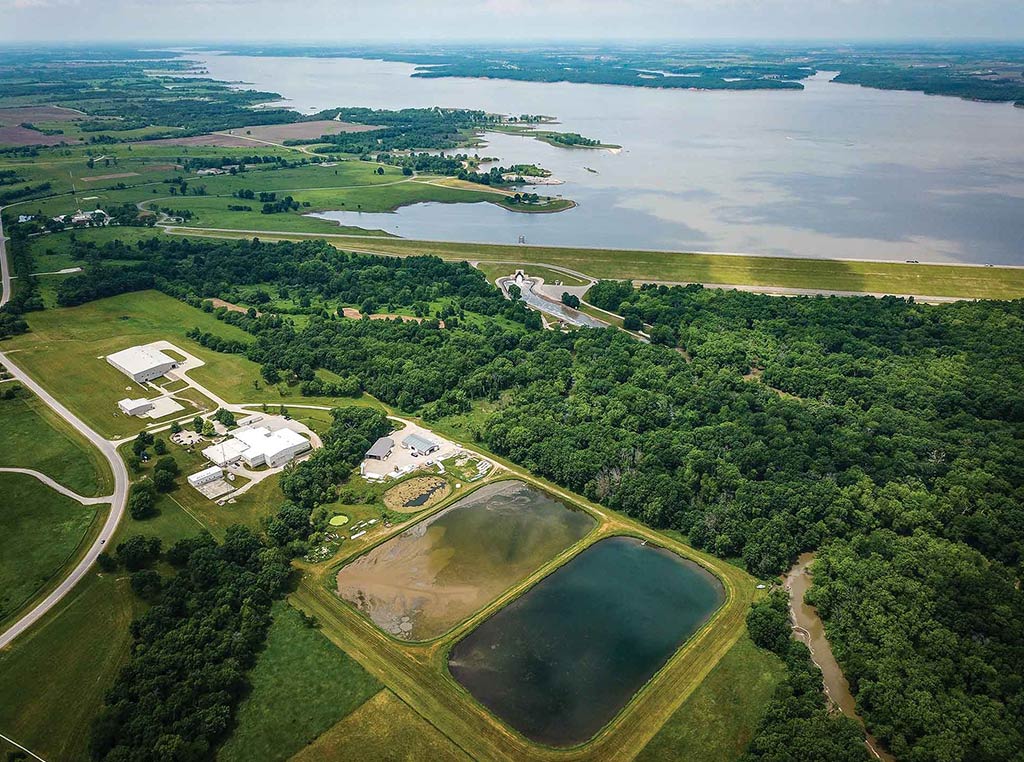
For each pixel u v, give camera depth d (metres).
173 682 117.06
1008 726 104.38
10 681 120.44
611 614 137.75
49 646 127.44
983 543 143.62
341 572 148.12
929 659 118.56
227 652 124.25
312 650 128.00
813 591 137.12
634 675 124.44
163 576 144.00
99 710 114.62
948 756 101.00
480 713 116.25
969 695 112.12
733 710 116.62
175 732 108.44
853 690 119.56
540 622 135.62
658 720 114.94
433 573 147.88
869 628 124.81
